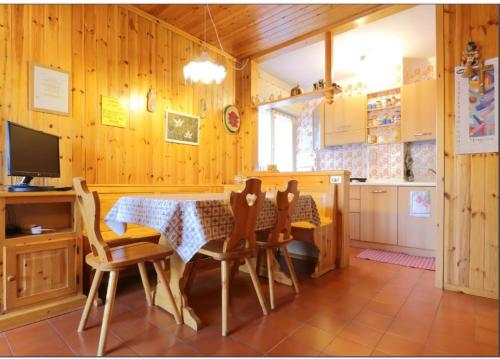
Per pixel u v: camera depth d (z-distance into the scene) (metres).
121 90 2.73
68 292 1.87
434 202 3.18
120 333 1.57
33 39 2.18
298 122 5.45
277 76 4.80
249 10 2.91
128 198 1.85
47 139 2.06
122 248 1.76
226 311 1.56
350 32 3.44
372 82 4.46
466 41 2.13
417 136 3.83
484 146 2.06
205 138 3.56
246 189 1.62
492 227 2.04
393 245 3.45
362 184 3.68
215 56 3.71
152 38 3.00
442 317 1.75
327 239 2.67
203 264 2.19
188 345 1.45
